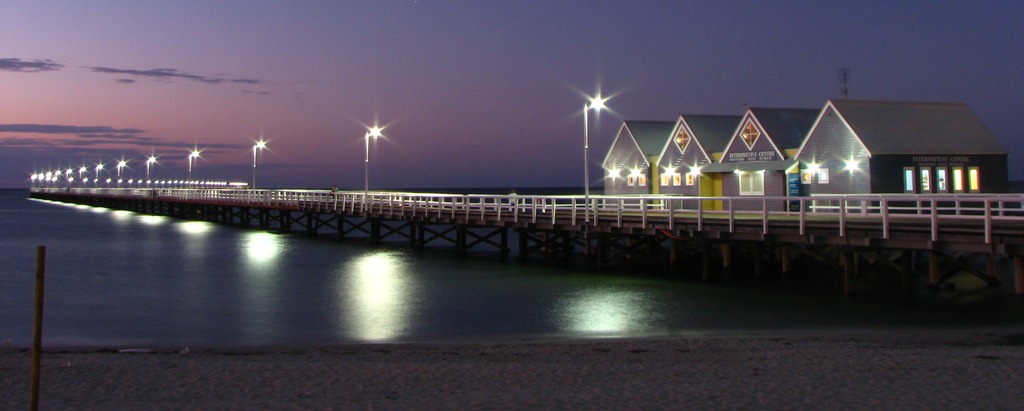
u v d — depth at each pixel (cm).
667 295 2422
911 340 1656
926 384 1127
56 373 1277
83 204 13925
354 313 2208
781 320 1984
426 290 2645
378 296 2523
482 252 4069
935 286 2397
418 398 1086
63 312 2262
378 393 1120
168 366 1337
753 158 3878
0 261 3788
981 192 3562
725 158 4044
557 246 3578
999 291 2352
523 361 1425
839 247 2278
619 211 2859
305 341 1802
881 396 1059
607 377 1222
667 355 1462
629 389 1124
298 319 2120
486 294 2527
